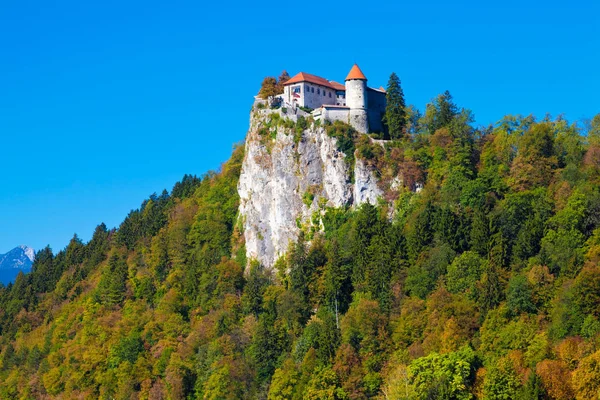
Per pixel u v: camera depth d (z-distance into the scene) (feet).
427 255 629.92
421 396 500.74
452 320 550.77
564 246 584.40
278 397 581.53
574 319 522.88
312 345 617.21
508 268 596.70
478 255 607.78
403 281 626.23
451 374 505.66
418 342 568.00
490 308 558.97
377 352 579.48
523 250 599.57
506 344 522.06
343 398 555.28
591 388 469.98
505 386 488.44
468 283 587.27
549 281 558.97
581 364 477.77
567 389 475.72
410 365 525.34
